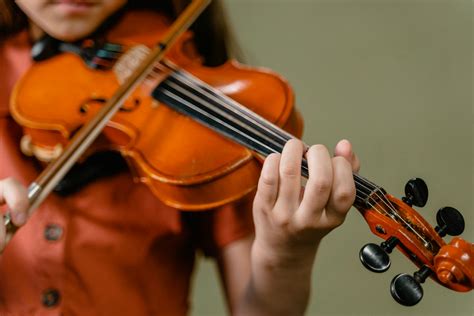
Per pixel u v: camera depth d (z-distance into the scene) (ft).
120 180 3.66
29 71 3.80
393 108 6.13
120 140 3.58
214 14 4.25
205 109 3.45
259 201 3.01
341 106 6.17
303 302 3.52
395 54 6.21
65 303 3.59
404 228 2.88
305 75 6.27
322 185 2.90
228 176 3.23
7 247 3.63
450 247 2.75
